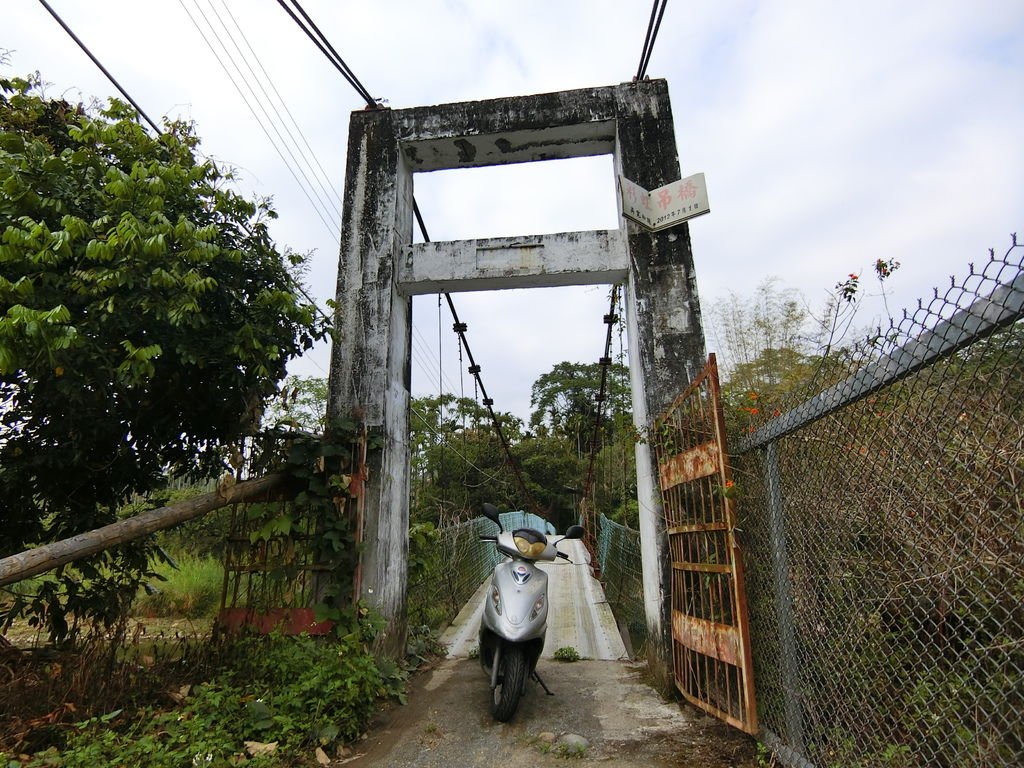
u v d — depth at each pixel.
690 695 3.64
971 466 1.71
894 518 2.04
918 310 1.85
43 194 3.42
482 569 10.00
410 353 5.77
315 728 3.17
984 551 1.69
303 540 4.49
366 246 5.30
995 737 1.70
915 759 1.97
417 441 16.50
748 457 3.30
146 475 4.61
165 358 3.92
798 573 2.69
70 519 4.18
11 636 5.71
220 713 3.16
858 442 2.22
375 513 4.66
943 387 1.80
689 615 3.68
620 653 5.44
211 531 6.30
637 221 4.82
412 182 6.02
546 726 3.57
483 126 5.46
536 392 33.81
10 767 2.51
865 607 2.27
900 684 2.16
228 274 4.08
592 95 5.38
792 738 2.63
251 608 4.34
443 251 5.36
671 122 5.24
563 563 12.28
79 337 3.04
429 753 3.23
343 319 5.14
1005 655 1.66
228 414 4.43
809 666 2.62
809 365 4.57
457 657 5.41
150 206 3.44
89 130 3.72
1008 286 1.53
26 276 3.13
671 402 4.57
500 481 20.41
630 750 3.19
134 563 4.34
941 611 1.98
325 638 4.18
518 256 5.24
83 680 3.36
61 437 4.09
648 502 4.58
